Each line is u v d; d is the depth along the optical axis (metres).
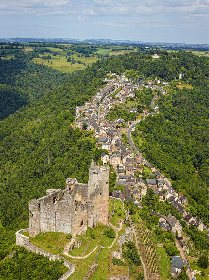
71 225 125.38
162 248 164.62
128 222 160.12
